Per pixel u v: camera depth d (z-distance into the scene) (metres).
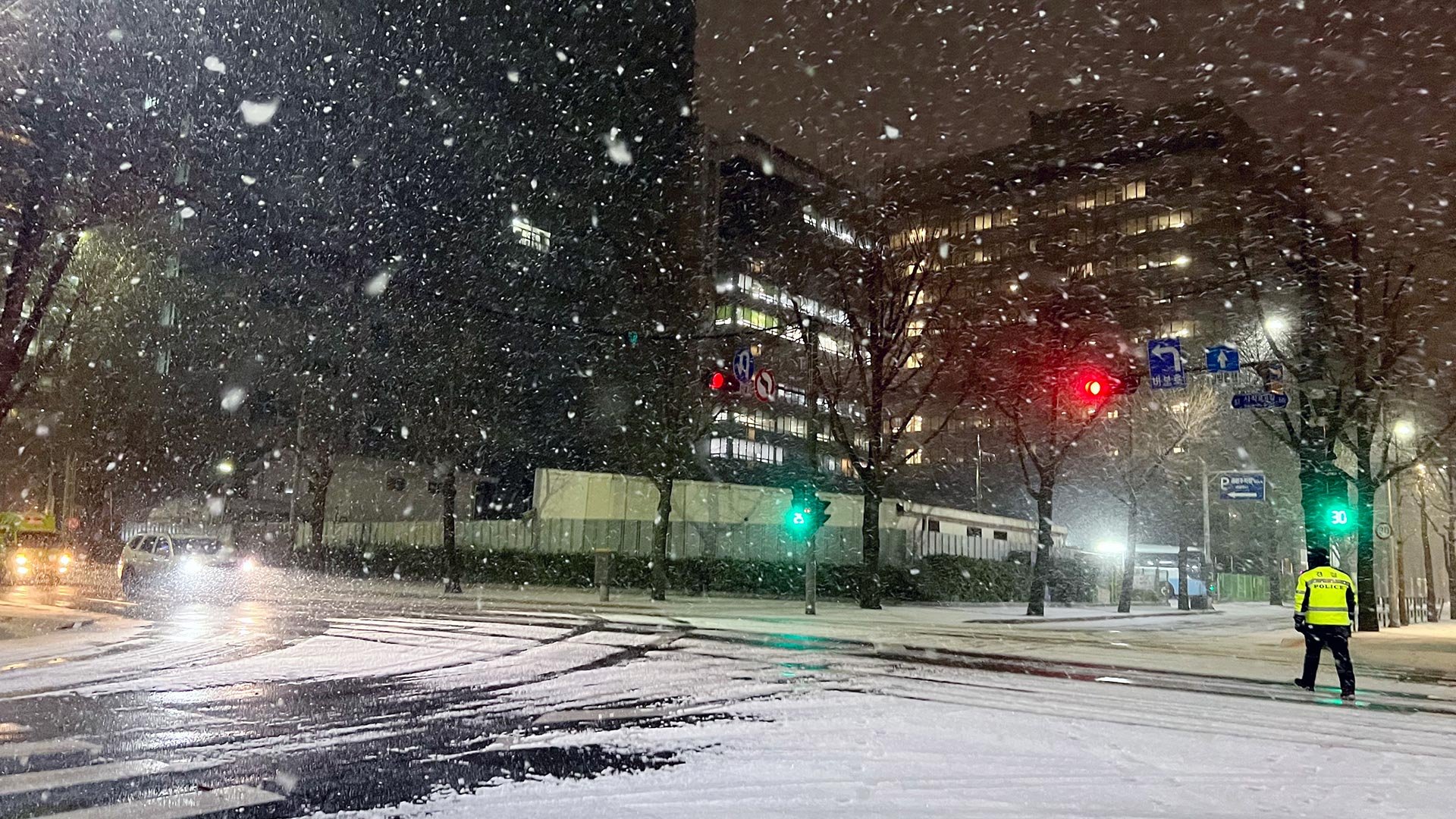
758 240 67.81
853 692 10.97
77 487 55.56
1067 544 59.03
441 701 9.91
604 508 39.66
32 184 17.16
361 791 6.20
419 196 59.22
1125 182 82.75
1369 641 21.36
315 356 48.88
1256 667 15.29
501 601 29.20
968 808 5.84
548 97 65.88
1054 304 37.34
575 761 7.11
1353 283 24.19
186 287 51.62
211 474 51.75
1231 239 67.62
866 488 31.41
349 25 58.19
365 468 48.62
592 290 63.09
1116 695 11.23
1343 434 26.70
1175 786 6.52
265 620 19.48
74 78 17.42
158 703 9.64
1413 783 6.74
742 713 9.38
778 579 35.72
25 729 8.29
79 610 21.47
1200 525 61.34
